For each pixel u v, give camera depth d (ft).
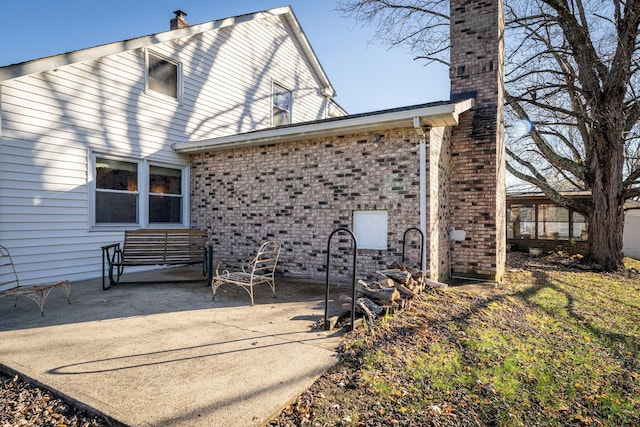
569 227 51.29
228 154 29.84
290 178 26.71
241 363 10.85
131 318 15.47
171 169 30.50
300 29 43.86
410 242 22.16
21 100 21.12
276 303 18.28
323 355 11.53
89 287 22.02
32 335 13.24
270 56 40.52
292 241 26.48
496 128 25.88
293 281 24.79
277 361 11.03
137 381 9.64
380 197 23.20
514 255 50.06
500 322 17.47
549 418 9.71
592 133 38.50
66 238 23.32
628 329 18.12
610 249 37.29
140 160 27.76
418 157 22.06
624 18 35.04
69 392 9.05
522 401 10.41
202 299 19.02
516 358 13.53
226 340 12.81
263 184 27.99
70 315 15.89
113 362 10.86
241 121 36.70
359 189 23.93
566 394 11.20
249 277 19.30
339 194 24.64
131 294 20.15
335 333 13.70
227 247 29.68
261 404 8.54
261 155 28.14
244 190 28.91
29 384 9.78
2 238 20.38
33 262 21.70
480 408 9.73
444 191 25.62
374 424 8.48
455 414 9.29
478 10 26.76
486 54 26.35
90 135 24.52
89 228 24.61
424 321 15.94
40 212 22.03
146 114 27.99
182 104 30.73
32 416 8.45
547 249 52.21
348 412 8.83
